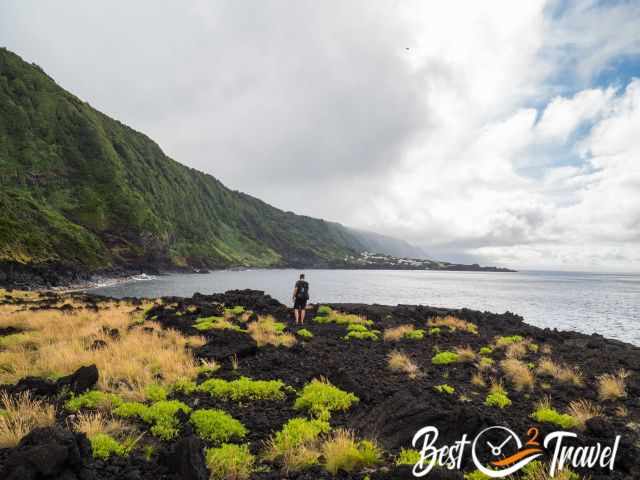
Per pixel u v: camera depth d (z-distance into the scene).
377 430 8.50
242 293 42.00
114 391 10.61
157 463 6.64
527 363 17.48
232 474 6.39
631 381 14.66
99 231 147.62
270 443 7.92
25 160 156.62
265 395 11.05
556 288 139.00
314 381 11.93
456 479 5.94
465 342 22.95
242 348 16.03
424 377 14.39
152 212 191.12
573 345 24.73
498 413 10.28
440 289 115.56
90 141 187.75
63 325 20.58
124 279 118.19
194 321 23.80
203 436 7.96
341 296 82.44
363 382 12.95
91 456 6.25
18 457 5.38
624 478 6.95
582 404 11.09
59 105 191.75
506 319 36.06
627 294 107.25
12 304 31.91
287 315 31.16
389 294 90.56
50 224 116.69
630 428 9.47
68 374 12.13
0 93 170.88
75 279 92.81
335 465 6.73
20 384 10.48
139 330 19.22
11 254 84.62
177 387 11.49
